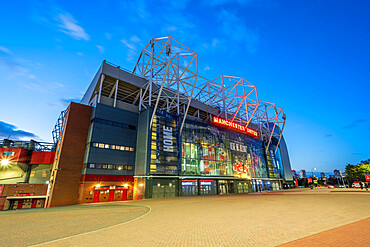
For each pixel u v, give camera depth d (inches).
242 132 2731.3
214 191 2084.2
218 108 2940.5
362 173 3393.2
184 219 531.5
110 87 1977.1
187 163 1925.4
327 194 1332.4
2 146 1958.7
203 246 292.0
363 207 641.0
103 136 1611.7
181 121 2039.9
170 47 1739.7
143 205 999.0
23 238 373.4
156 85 2139.5
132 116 1865.2
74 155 1501.0
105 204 1191.6
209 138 2240.4
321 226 391.5
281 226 401.7
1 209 1451.8
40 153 1892.2
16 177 1802.4
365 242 278.4
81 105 1641.2
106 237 359.3
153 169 1654.8
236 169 2425.0
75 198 1428.4
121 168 1648.6
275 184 3223.4
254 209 673.6
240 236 338.3
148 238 345.1
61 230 436.5
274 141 3769.7
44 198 1672.0
